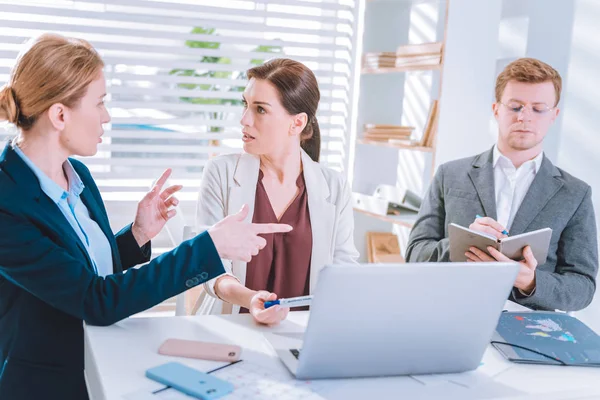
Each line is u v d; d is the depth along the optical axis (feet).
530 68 6.30
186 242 4.18
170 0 9.51
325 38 10.66
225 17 9.89
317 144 6.25
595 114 7.79
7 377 4.36
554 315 4.75
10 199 4.08
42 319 4.34
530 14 8.63
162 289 4.09
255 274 5.74
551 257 6.32
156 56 9.55
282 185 5.96
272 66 5.67
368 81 10.32
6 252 4.00
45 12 8.75
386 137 9.94
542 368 3.85
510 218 6.52
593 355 4.02
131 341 3.89
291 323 4.42
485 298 3.50
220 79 9.78
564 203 6.34
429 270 3.32
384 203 9.45
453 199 6.75
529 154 6.49
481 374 3.72
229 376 3.45
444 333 3.52
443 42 8.61
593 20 7.77
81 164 5.22
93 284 4.06
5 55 8.65
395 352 3.50
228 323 4.34
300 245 5.84
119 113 9.39
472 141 8.97
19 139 4.38
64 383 4.37
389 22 10.25
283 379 3.46
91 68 4.31
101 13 9.04
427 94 9.98
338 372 3.49
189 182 9.87
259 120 5.63
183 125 9.72
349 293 3.23
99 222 4.98
